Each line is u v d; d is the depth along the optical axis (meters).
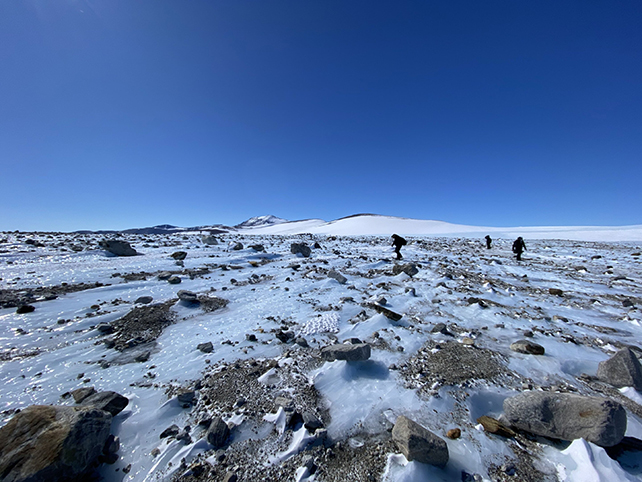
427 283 11.82
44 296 8.27
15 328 6.54
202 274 12.23
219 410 4.50
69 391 4.73
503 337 7.04
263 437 4.04
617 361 5.25
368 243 28.55
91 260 13.45
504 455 3.78
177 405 4.59
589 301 10.03
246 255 17.27
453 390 5.00
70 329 6.73
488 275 14.03
